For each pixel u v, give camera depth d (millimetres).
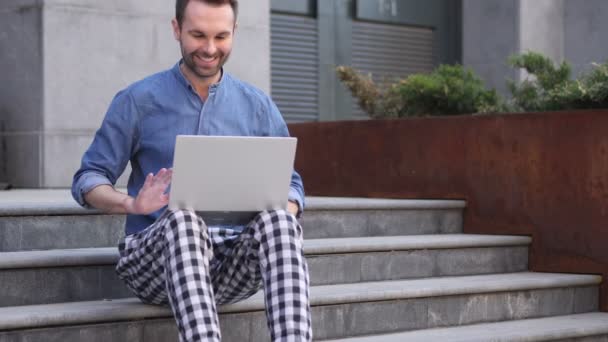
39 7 5629
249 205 2965
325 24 7531
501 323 4180
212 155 2848
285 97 7336
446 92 5914
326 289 3895
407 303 3938
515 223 4859
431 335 3836
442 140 5152
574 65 7758
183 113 3215
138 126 3199
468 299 4129
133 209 2918
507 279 4379
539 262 4766
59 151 5668
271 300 2832
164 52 6035
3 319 2943
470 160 5039
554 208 4715
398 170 5344
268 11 6414
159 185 2887
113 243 3826
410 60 7977
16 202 3805
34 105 5672
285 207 3020
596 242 4570
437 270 4449
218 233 3074
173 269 2787
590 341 4133
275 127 3350
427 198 5207
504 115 4906
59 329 3068
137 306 3203
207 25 3057
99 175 3107
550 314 4402
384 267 4262
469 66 7910
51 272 3359
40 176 5641
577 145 4637
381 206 4707
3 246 3566
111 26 5836
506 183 4895
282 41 7316
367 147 5496
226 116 3256
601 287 4570
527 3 7645
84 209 3736
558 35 7820
